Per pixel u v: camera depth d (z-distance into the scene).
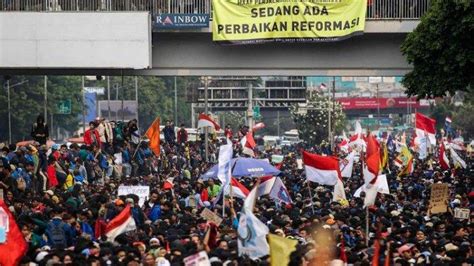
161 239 28.50
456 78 47.66
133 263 24.91
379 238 25.00
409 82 48.50
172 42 49.78
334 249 25.67
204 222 32.41
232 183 37.97
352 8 48.25
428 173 55.66
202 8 49.34
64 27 48.44
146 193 37.94
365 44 49.91
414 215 36.50
